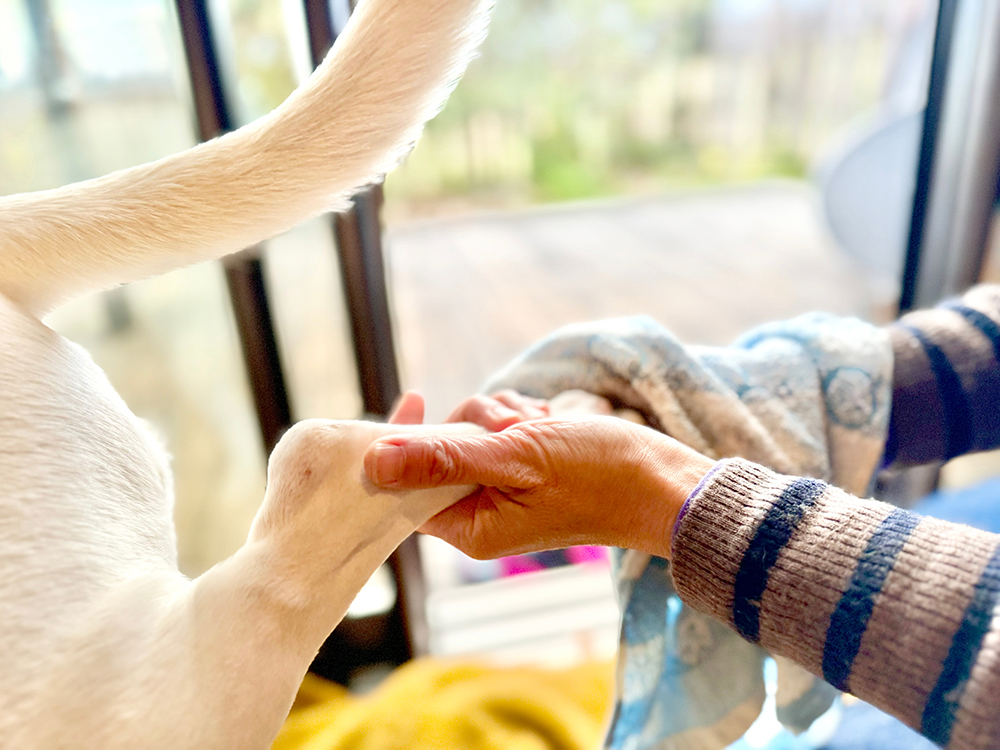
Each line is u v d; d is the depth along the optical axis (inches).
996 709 13.1
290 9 27.4
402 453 15.7
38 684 12.7
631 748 20.6
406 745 35.6
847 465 20.8
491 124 126.4
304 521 15.2
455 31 13.9
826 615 14.6
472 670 40.3
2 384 13.7
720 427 19.8
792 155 138.2
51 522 13.4
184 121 30.1
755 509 15.8
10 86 30.1
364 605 39.7
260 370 33.4
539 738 36.4
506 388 21.6
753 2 120.4
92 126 30.7
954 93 35.2
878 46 96.5
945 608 13.9
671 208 131.4
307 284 32.5
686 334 87.1
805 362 21.0
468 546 18.5
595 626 42.7
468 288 100.1
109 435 15.0
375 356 34.0
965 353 21.3
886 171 50.0
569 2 119.3
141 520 15.0
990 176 35.5
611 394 21.3
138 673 13.3
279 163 14.5
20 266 14.5
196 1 26.6
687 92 132.3
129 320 37.0
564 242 117.1
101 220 14.5
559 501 17.6
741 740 23.6
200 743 13.3
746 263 106.7
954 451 21.8
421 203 129.8
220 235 14.9
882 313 59.6
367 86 14.2
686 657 20.2
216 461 39.4
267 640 14.1
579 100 129.1
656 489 17.2
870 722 24.7
